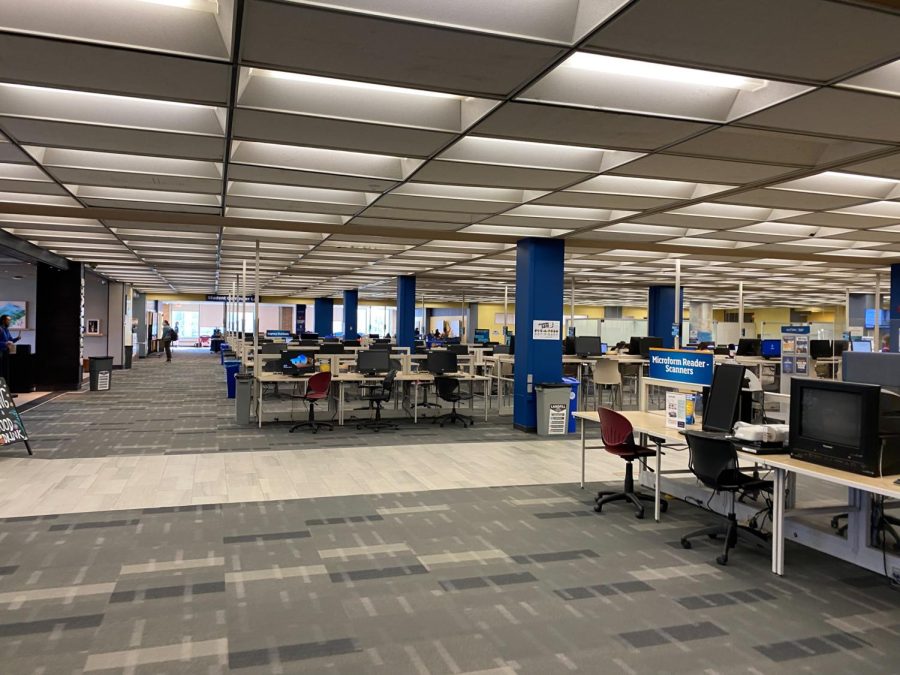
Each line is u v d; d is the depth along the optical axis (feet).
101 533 14.24
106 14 9.05
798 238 27.68
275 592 11.27
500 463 22.58
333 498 17.56
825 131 13.00
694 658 9.22
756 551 13.96
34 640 9.39
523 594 11.41
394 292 79.97
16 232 29.86
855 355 13.28
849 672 8.90
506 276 52.13
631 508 17.24
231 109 12.11
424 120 13.01
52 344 43.37
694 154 14.84
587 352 43.29
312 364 31.53
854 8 7.89
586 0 8.55
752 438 13.23
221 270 48.06
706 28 8.50
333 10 8.19
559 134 13.42
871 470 10.99
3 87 12.05
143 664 8.76
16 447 23.86
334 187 18.74
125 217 23.93
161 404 37.24
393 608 10.71
